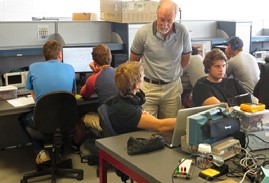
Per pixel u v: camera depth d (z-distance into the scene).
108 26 4.18
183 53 3.11
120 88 2.15
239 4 6.08
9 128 3.91
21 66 3.84
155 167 1.68
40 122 2.91
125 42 3.97
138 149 1.83
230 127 1.80
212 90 2.54
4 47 3.60
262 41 5.32
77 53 3.83
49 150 3.16
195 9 5.96
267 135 1.91
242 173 1.63
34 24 3.77
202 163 1.69
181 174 1.58
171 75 3.04
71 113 2.98
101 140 2.04
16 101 3.22
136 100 2.14
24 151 3.87
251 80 3.47
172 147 1.92
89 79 3.22
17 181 3.16
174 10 2.81
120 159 1.82
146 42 2.95
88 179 3.18
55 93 2.86
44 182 3.12
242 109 1.90
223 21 4.95
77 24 4.00
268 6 6.02
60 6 5.47
